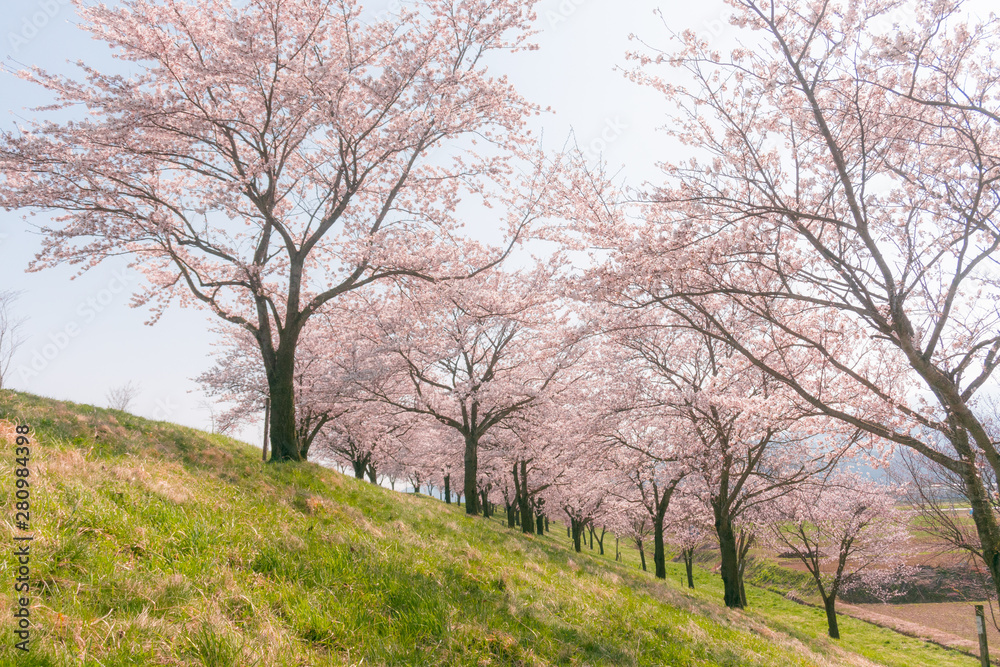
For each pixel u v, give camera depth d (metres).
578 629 6.15
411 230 14.82
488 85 13.01
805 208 8.51
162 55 11.27
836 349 9.95
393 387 23.06
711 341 17.25
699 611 11.59
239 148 14.34
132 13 11.22
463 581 6.56
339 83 11.94
